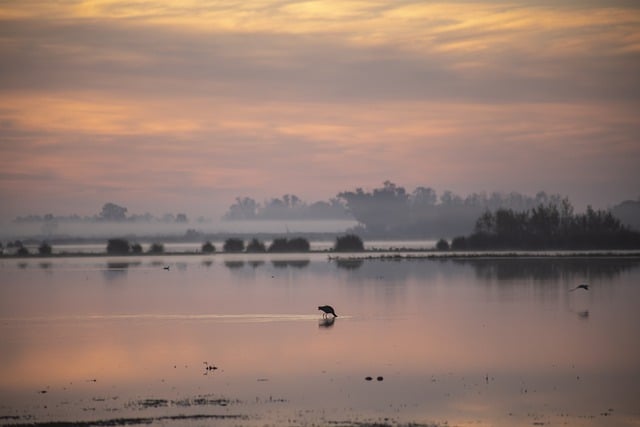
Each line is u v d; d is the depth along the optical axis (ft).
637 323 235.40
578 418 134.21
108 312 274.98
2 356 188.34
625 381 159.12
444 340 205.36
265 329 228.02
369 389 152.15
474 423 130.93
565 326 229.86
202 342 205.67
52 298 326.24
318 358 182.09
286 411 136.46
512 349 192.24
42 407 139.74
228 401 143.33
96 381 160.45
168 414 134.31
